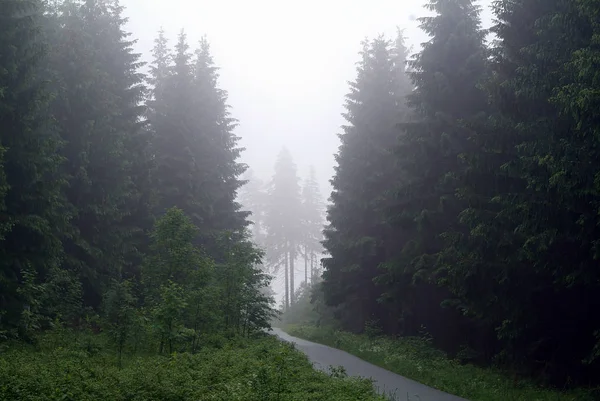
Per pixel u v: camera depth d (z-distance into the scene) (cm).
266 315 2389
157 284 2080
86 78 2412
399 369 1931
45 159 1833
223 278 2270
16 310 1742
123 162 2508
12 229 1786
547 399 1435
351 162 3303
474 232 1644
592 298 1517
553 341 1647
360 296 3291
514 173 1588
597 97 1166
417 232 2475
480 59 2297
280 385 1112
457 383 1617
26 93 1833
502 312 1711
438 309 2467
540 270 1498
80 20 2770
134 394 1107
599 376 1563
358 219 3281
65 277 2028
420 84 2442
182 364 1406
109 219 2481
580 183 1251
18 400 1020
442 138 2231
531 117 1619
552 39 1564
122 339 1667
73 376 1177
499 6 1812
